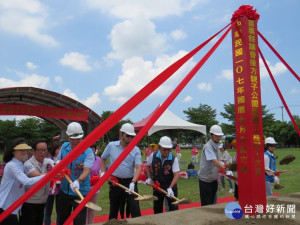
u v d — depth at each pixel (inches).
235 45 93.4
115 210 126.0
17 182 92.8
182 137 1460.4
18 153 93.9
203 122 1333.7
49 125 1205.7
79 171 110.7
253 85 89.4
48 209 141.1
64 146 117.8
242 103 89.7
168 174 134.9
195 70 80.9
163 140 132.5
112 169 66.8
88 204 91.4
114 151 127.3
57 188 135.9
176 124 387.5
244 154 88.9
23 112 388.2
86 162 108.1
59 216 110.9
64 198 109.3
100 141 494.9
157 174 136.4
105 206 216.2
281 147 1542.8
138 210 122.0
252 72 89.7
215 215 88.0
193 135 1405.0
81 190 109.7
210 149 135.4
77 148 65.8
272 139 160.6
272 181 155.9
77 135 109.5
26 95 402.0
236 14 92.1
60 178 101.6
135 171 129.4
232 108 1316.4
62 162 64.9
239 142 90.8
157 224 77.9
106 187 314.3
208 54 85.2
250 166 86.5
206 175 138.9
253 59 90.4
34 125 1184.2
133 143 68.2
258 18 93.0
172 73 78.9
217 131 137.3
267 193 153.1
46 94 392.5
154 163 137.5
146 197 113.4
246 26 90.0
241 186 89.7
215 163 131.6
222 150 269.9
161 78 76.8
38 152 107.9
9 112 377.4
